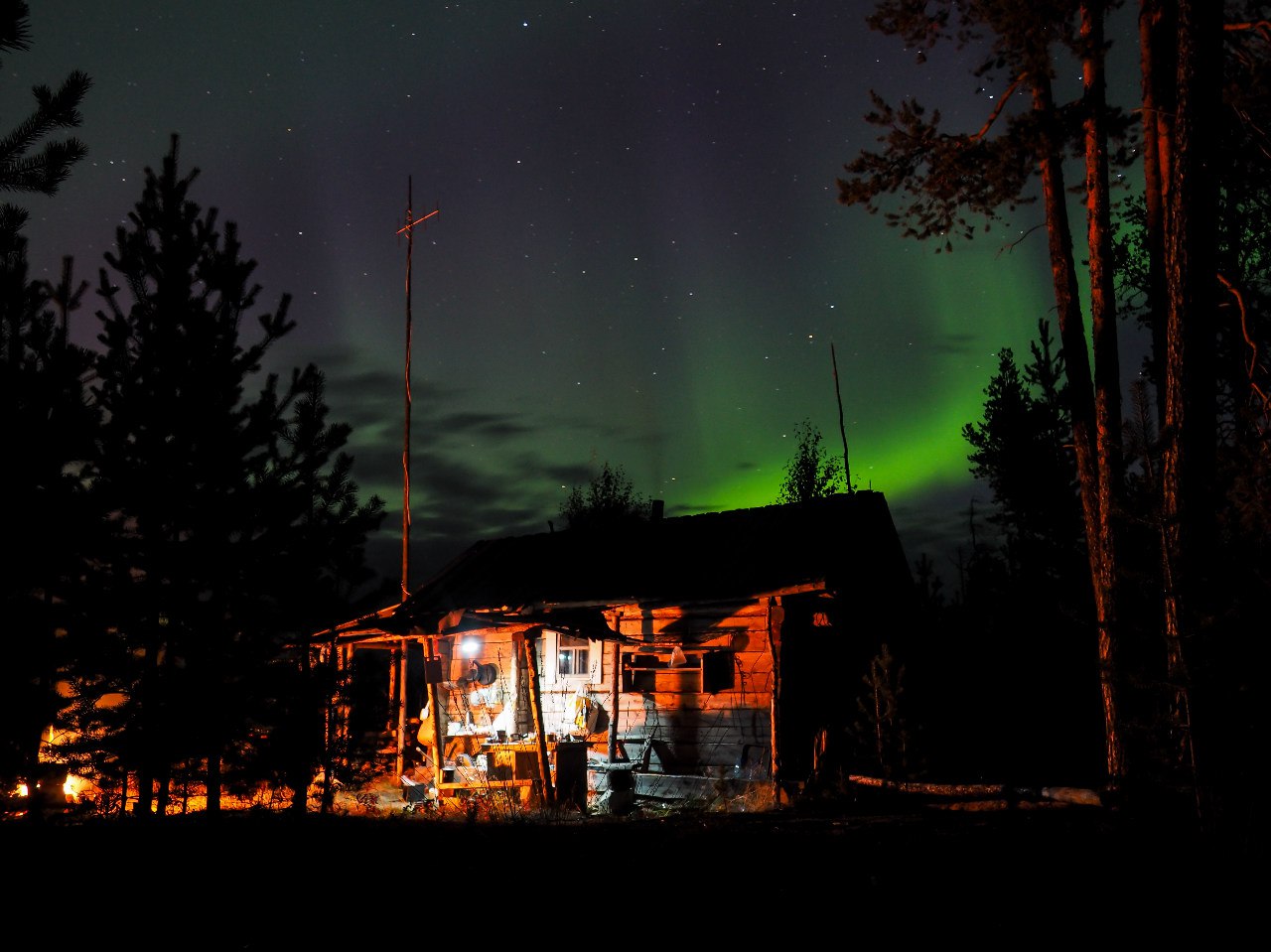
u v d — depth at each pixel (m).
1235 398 11.34
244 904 6.10
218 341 9.62
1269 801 7.29
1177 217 8.51
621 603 18.08
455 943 5.64
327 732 9.67
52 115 5.57
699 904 6.47
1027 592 21.64
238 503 9.15
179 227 9.63
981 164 12.99
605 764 17.86
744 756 16.69
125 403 8.95
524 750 15.67
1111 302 12.91
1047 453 22.14
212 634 8.98
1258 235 13.59
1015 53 12.88
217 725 8.87
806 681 17.44
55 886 6.20
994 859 7.59
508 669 20.23
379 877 6.88
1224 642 7.61
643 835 8.80
